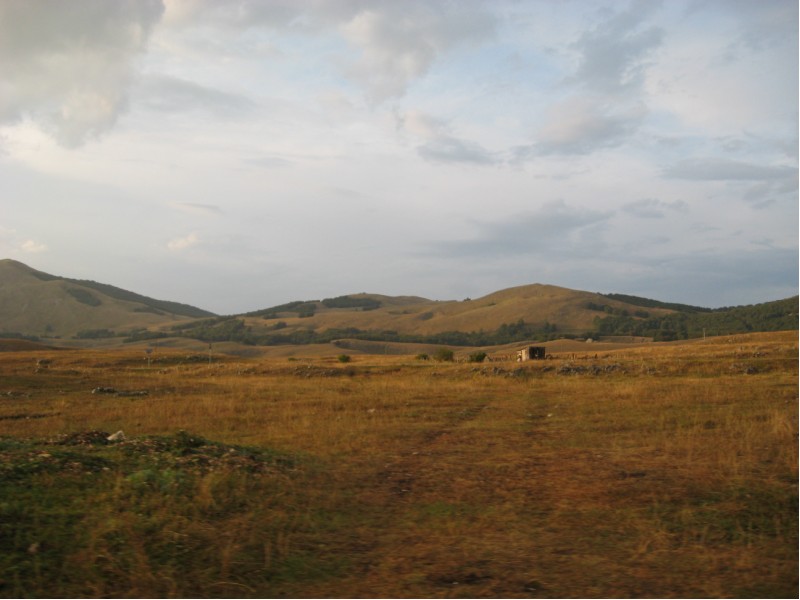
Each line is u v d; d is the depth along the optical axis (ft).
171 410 69.87
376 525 26.40
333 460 40.50
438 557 22.36
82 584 19.40
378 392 92.73
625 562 21.68
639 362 124.26
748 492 29.73
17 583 19.16
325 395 89.04
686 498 29.40
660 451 40.93
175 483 30.76
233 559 21.76
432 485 33.35
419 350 563.07
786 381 87.92
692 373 108.37
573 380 109.09
